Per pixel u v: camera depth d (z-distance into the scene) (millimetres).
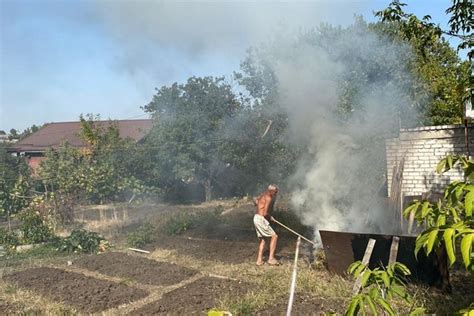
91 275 7770
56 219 12766
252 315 5363
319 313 5266
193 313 5516
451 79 13227
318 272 6980
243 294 6148
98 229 12406
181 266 7992
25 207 13375
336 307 5434
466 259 1532
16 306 6113
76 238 9953
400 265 2227
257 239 9984
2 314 5812
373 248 6203
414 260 5836
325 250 6676
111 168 16797
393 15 6879
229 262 8109
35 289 6875
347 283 6227
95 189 15711
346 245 6441
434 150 10000
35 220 11203
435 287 5707
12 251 9859
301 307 5523
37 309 5969
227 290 6383
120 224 13086
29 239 10820
